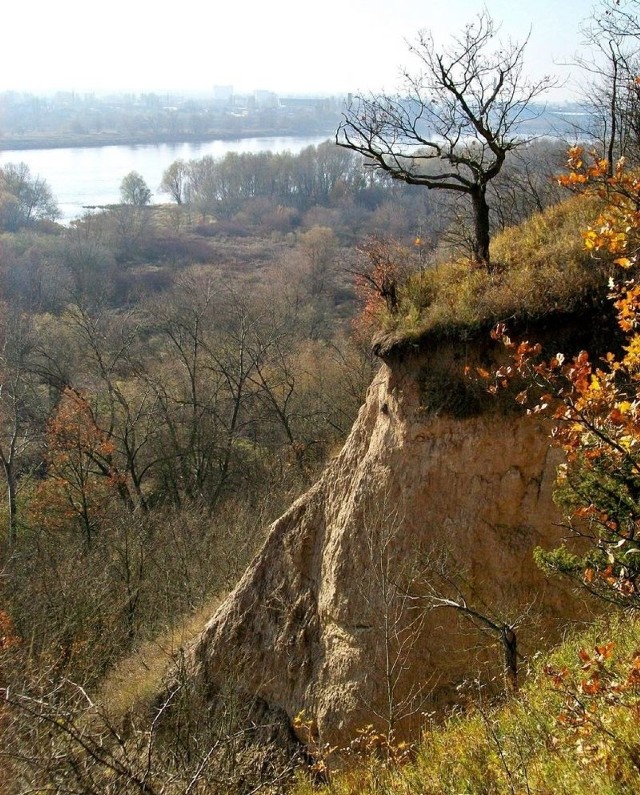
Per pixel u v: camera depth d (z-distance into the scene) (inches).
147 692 508.1
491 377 378.3
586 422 183.0
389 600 393.1
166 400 1209.4
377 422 444.5
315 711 418.0
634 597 220.8
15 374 1182.9
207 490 1155.3
